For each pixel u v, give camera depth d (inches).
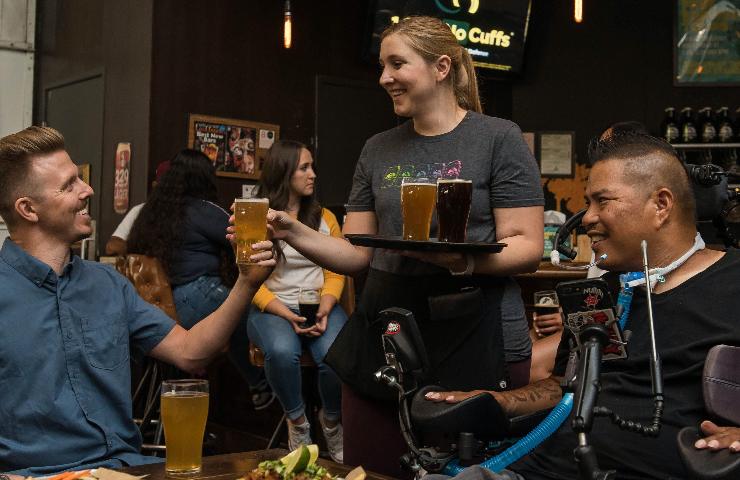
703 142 235.6
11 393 72.1
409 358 64.4
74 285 75.9
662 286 59.5
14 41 255.0
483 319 77.9
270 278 137.1
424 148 83.0
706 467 44.8
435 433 60.4
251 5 216.2
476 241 80.1
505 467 60.4
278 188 141.0
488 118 81.8
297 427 131.7
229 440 165.9
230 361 165.8
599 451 57.5
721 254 59.4
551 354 86.5
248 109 215.8
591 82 253.8
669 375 56.7
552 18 255.3
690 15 247.8
